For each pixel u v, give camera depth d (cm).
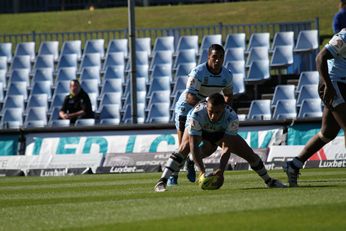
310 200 2473
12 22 11375
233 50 7769
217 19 10550
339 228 1920
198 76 3506
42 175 5628
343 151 5069
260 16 10462
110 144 5778
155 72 7825
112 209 2494
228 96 3597
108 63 8131
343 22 3953
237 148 3142
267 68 7500
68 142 5891
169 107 7250
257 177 4141
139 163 5506
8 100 7794
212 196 2803
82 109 6594
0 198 3322
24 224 2245
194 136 3136
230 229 1945
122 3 12800
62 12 11638
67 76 8056
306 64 7962
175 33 8669
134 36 6247
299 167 3212
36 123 7431
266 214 2173
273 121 5544
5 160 5772
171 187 3503
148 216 2244
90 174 5431
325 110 3145
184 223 2067
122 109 7638
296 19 10188
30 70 8475
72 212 2480
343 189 2912
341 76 3052
